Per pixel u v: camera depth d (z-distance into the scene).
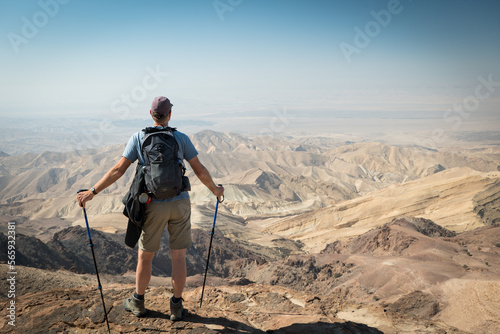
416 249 108.75
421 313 62.75
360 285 87.50
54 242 108.25
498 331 52.78
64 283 43.47
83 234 125.75
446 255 97.19
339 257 108.75
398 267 88.50
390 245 120.19
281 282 105.44
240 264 134.75
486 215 173.12
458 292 66.25
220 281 79.12
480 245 109.12
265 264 122.31
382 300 76.62
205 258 141.62
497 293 62.09
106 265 115.31
